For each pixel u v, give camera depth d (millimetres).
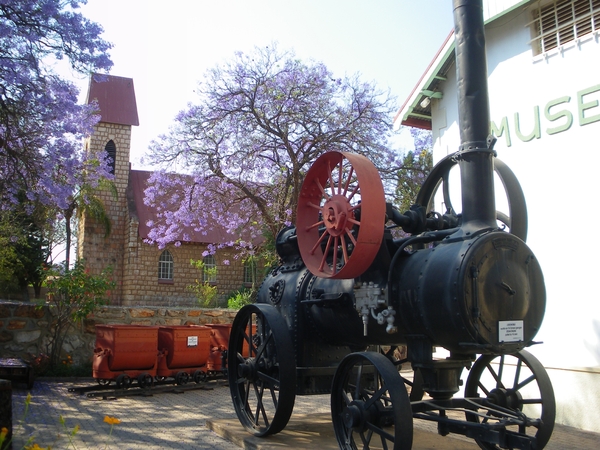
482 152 4871
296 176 15555
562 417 7297
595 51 7410
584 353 7227
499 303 4473
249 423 6352
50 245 27203
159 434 6402
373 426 4668
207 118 16406
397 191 17000
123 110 34906
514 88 8477
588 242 7289
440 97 9773
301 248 5969
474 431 4707
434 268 4652
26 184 12094
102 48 11898
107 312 11688
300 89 16234
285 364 5777
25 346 10914
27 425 6676
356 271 5008
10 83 11125
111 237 32156
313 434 6121
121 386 9484
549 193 7828
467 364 5148
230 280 31516
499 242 4566
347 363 5125
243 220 17000
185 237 18469
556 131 7781
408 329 4953
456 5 5141
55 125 12023
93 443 5859
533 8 8336
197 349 10242
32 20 11203
